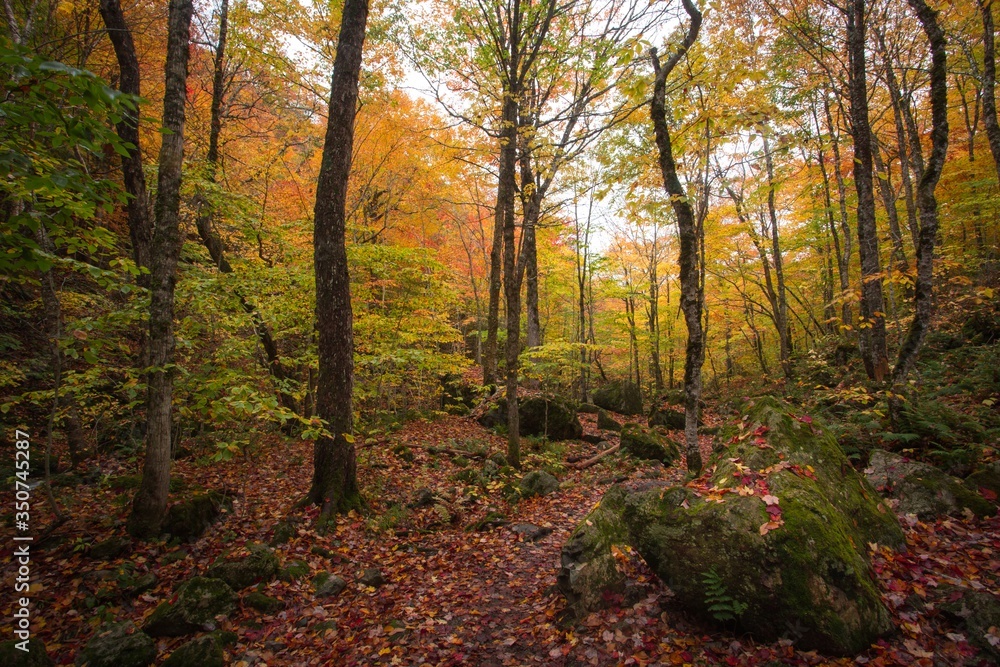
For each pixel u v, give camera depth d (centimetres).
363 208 1493
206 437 963
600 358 2752
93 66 1016
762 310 2080
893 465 516
